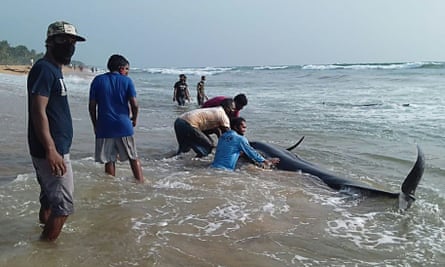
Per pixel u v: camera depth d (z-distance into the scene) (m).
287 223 4.59
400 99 19.38
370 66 58.22
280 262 3.63
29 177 5.77
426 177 6.63
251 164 7.36
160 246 3.82
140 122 13.10
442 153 8.36
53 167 3.46
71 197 3.73
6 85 29.84
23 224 4.19
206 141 8.16
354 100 19.70
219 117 8.27
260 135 10.61
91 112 5.89
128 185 5.68
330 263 3.64
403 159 7.90
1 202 4.77
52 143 3.45
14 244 3.74
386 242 4.15
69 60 3.61
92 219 4.40
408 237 4.29
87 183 5.59
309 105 18.00
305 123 12.63
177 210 4.81
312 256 3.78
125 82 5.88
